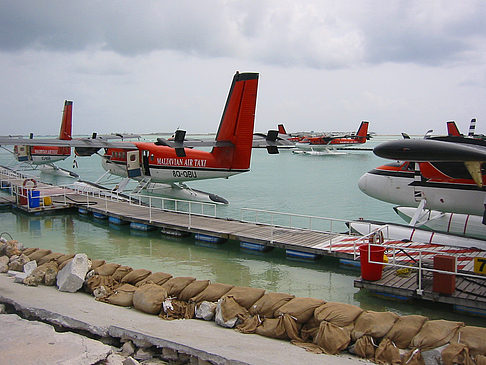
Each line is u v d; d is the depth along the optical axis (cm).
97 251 1327
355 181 3584
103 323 656
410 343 563
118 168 2516
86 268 873
